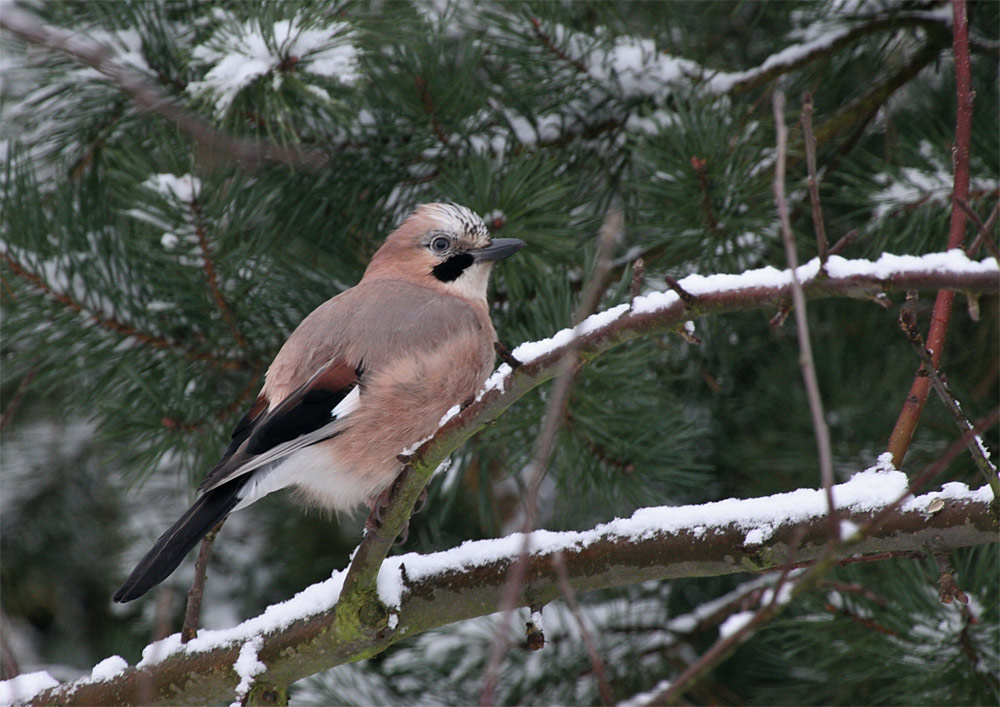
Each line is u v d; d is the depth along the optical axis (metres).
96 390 7.42
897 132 8.70
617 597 8.98
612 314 4.50
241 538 9.73
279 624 5.76
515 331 7.64
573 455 7.23
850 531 4.83
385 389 6.43
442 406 6.59
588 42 8.16
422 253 7.45
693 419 8.82
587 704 8.28
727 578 9.09
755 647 8.44
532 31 8.05
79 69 7.57
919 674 6.82
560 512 8.26
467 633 8.41
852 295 4.20
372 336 6.56
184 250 7.21
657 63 8.29
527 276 7.94
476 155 8.12
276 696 5.78
